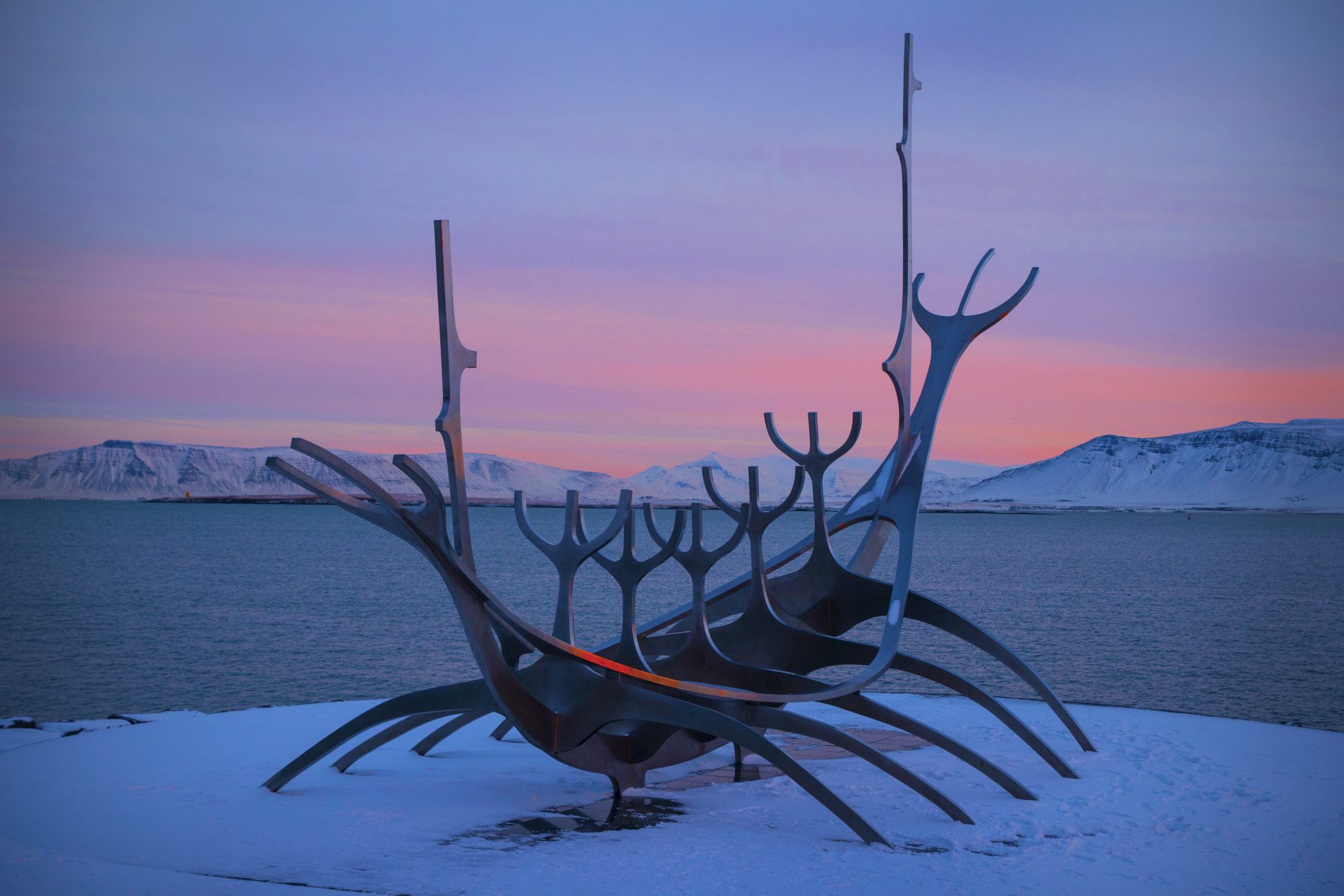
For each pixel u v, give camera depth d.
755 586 8.79
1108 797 7.94
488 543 125.50
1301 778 8.54
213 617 46.19
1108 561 96.25
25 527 179.12
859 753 7.33
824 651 8.66
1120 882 6.02
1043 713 11.70
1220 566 90.25
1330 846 6.73
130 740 10.13
